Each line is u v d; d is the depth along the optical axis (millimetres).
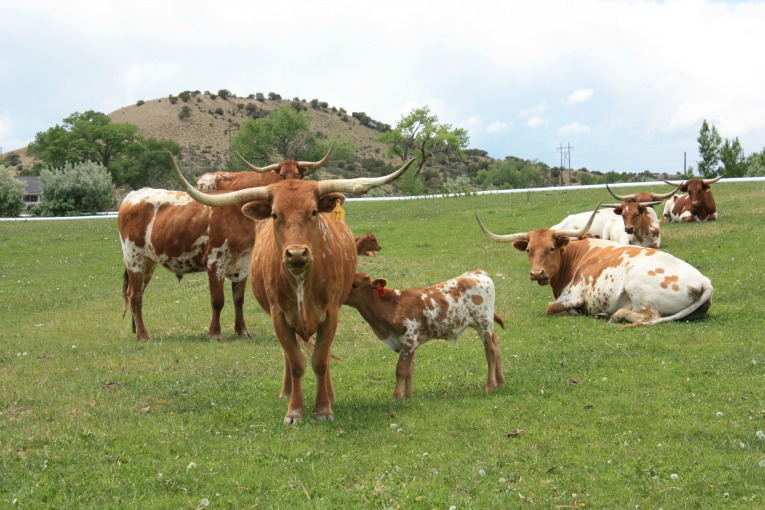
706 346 10953
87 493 6445
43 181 57875
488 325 9469
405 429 7941
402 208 39844
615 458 6914
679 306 12750
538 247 13617
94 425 8320
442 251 23922
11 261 27203
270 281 8344
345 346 12414
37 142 115750
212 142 129000
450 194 47031
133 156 108688
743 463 6672
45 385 10156
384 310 9094
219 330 13570
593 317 13742
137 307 13914
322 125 146875
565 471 6672
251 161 94875
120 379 10461
